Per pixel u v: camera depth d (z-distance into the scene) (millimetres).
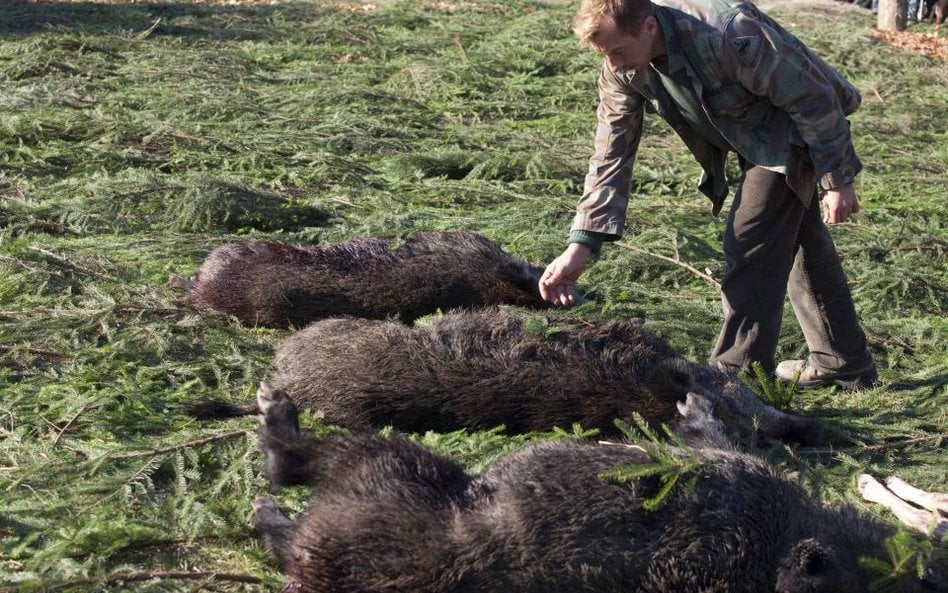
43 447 4520
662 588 3389
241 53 12422
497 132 9898
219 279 6180
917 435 5035
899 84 13031
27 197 7531
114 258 6750
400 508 3525
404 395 4910
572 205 7988
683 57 4680
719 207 5441
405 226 7254
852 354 5488
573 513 3455
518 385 4957
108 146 8672
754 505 3588
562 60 12812
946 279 7207
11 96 9602
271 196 7777
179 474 4363
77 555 3842
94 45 11930
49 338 5547
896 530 3852
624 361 5105
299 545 3547
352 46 13383
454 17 15430
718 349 5363
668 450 3699
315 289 6160
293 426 4117
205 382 5355
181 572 3734
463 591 3340
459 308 6113
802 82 4617
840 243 7613
